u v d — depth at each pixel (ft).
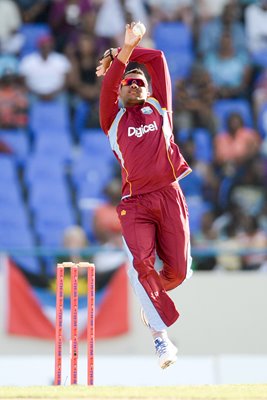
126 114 65.46
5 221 152.97
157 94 66.74
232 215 152.76
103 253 122.93
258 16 174.50
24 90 166.81
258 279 123.85
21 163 159.53
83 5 172.76
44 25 171.94
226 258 139.64
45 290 121.90
